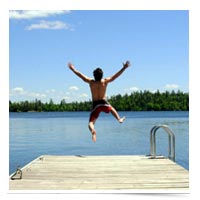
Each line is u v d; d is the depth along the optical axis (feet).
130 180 19.52
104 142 62.08
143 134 73.56
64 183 18.92
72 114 193.36
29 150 53.67
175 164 24.11
